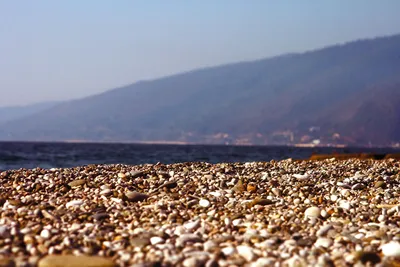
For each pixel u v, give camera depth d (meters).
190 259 0.95
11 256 0.97
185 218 1.21
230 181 1.60
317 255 0.99
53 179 1.58
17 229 1.08
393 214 1.27
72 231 1.10
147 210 1.25
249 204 1.33
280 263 0.95
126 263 0.95
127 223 1.18
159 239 1.06
